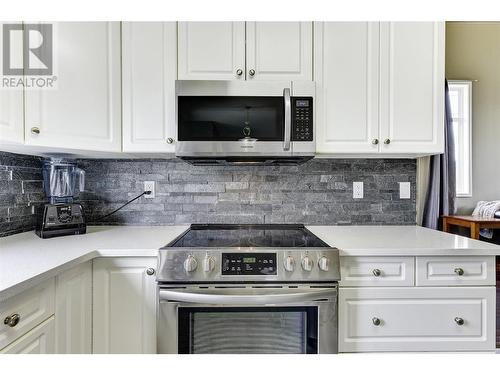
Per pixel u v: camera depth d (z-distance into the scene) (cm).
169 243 132
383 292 124
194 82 146
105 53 143
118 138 149
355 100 154
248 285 117
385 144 155
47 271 92
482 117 249
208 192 184
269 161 166
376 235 153
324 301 118
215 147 147
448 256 125
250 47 152
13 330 82
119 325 123
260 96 147
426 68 156
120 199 183
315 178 186
